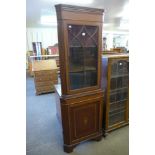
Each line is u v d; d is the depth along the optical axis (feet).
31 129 7.94
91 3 10.81
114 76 7.02
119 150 6.25
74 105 5.80
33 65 13.44
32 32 22.17
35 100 12.06
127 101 7.71
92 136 6.63
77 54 5.75
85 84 6.19
